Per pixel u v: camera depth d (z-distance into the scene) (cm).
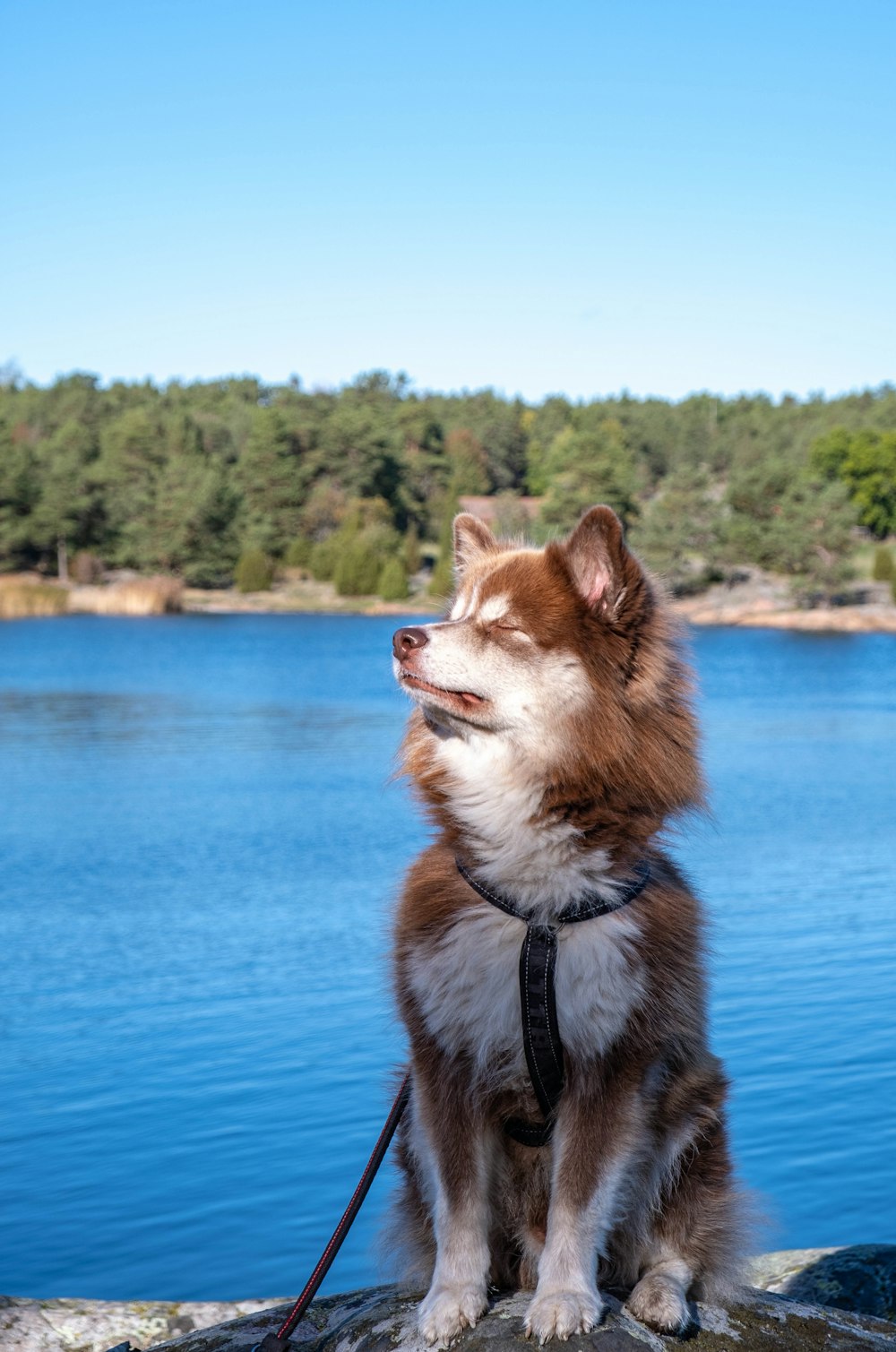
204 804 2484
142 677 5519
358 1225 812
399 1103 444
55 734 3647
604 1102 392
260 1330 447
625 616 425
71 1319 558
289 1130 952
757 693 5147
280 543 12512
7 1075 1062
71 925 1559
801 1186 855
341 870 1869
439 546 13312
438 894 423
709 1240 422
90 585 11294
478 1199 399
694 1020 413
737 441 17212
